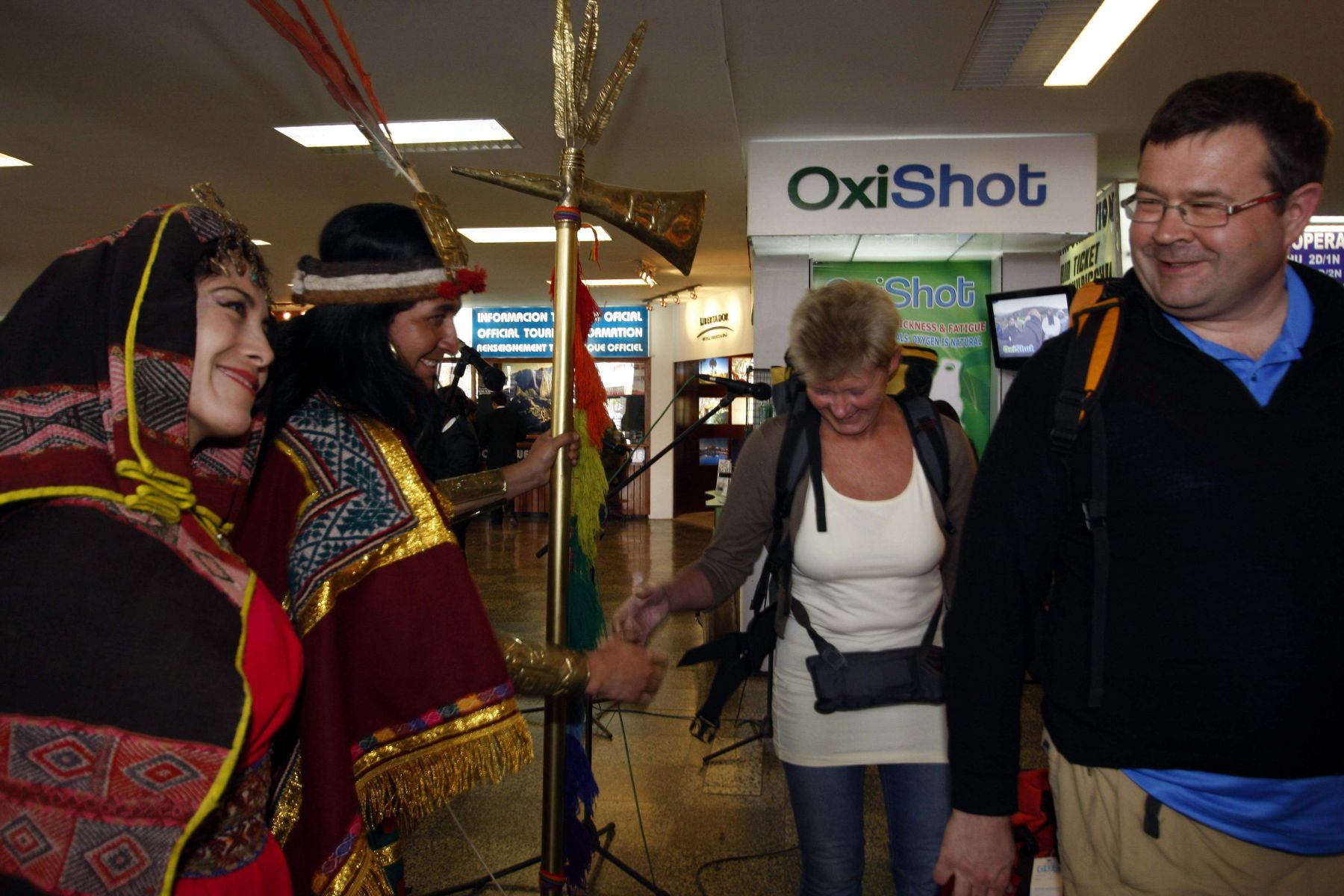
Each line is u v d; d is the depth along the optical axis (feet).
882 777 5.14
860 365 4.58
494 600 19.85
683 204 4.81
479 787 9.37
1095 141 15.44
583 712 5.61
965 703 3.67
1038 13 11.23
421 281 3.59
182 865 2.45
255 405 3.14
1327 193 17.87
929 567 4.98
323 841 3.15
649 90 13.62
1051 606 3.71
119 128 15.10
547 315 37.27
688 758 10.32
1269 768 3.13
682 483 38.04
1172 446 3.21
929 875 4.83
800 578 5.15
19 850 1.99
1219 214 3.05
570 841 5.55
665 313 38.01
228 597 2.43
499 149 16.35
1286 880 3.24
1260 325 3.30
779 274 17.95
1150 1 10.95
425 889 7.22
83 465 2.20
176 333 2.42
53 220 21.74
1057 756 3.71
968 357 18.15
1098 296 3.59
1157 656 3.24
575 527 5.82
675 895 7.23
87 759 2.02
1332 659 3.07
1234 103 3.04
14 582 2.05
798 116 14.74
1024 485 3.58
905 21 11.43
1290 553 3.06
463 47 11.91
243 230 2.81
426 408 4.11
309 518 3.37
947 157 15.71
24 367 2.23
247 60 12.41
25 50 12.05
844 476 5.00
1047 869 5.27
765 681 13.56
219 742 2.16
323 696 3.22
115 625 2.09
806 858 4.98
